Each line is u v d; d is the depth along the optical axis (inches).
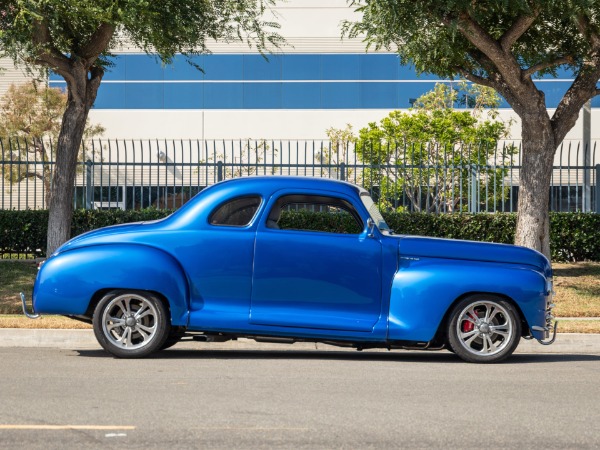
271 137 1734.7
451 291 425.4
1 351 459.8
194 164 874.8
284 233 427.8
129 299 426.6
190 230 428.1
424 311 424.2
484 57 775.7
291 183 434.9
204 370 388.8
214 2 764.6
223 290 425.4
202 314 422.9
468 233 884.0
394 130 1315.2
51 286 424.2
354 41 1726.1
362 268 426.9
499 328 431.8
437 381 365.7
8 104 1565.0
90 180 892.6
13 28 685.9
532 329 430.3
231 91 1739.7
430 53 770.2
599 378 382.9
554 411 301.3
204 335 442.0
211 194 433.7
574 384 363.6
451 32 682.8
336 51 1734.7
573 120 760.3
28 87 1550.2
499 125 1362.0
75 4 656.4
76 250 428.1
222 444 247.9
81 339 495.2
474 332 431.2
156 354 447.2
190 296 425.7
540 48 784.9
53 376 366.6
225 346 505.0
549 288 440.8
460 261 431.8
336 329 423.8
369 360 442.6
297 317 423.8
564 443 253.1
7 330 497.4
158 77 1738.4
